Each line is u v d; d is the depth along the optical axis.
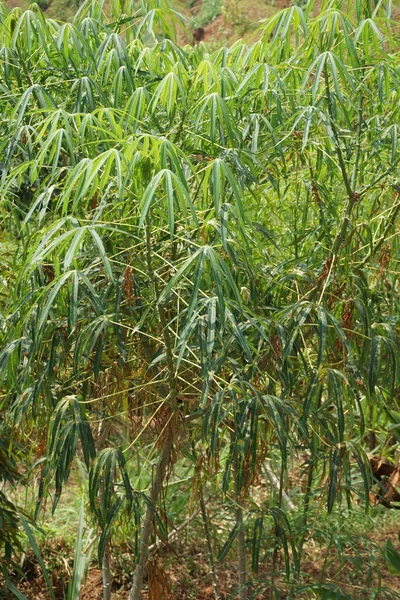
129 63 1.91
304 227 2.18
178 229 1.81
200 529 2.96
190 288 1.86
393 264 2.43
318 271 2.06
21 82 2.08
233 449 1.80
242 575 2.28
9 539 2.28
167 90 1.78
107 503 1.74
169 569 2.85
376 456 2.52
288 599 2.16
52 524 3.10
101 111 1.72
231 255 1.58
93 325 1.77
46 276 2.01
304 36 1.85
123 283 1.84
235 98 1.96
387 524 3.19
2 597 2.39
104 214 1.88
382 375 2.19
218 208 1.46
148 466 3.12
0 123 2.16
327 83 1.79
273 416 1.71
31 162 1.70
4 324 2.00
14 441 2.29
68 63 2.18
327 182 2.32
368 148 2.03
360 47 2.07
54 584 2.88
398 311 2.37
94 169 1.47
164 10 2.21
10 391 1.97
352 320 2.08
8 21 2.10
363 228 2.24
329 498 1.85
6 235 2.42
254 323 1.67
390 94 2.01
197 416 1.92
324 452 2.07
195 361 1.97
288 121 1.88
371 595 2.26
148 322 1.93
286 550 1.96
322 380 1.84
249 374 1.87
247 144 2.12
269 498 2.70
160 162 1.48
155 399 2.12
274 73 1.88
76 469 3.04
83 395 1.95
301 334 1.90
